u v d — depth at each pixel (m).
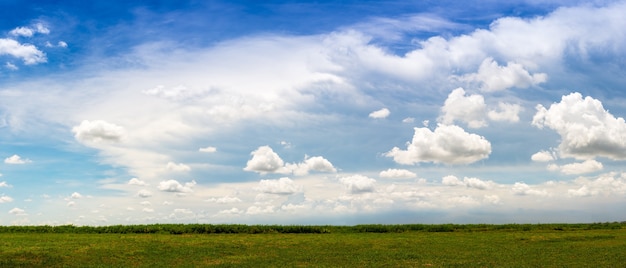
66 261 37.69
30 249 42.66
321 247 49.28
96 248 44.47
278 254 43.59
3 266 34.91
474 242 54.88
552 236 62.69
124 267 35.66
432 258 40.97
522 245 51.84
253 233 67.38
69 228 66.44
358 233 69.38
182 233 65.00
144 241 51.38
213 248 47.00
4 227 65.19
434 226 77.38
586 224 83.62
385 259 40.41
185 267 36.06
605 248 48.19
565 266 36.12
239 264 37.59
